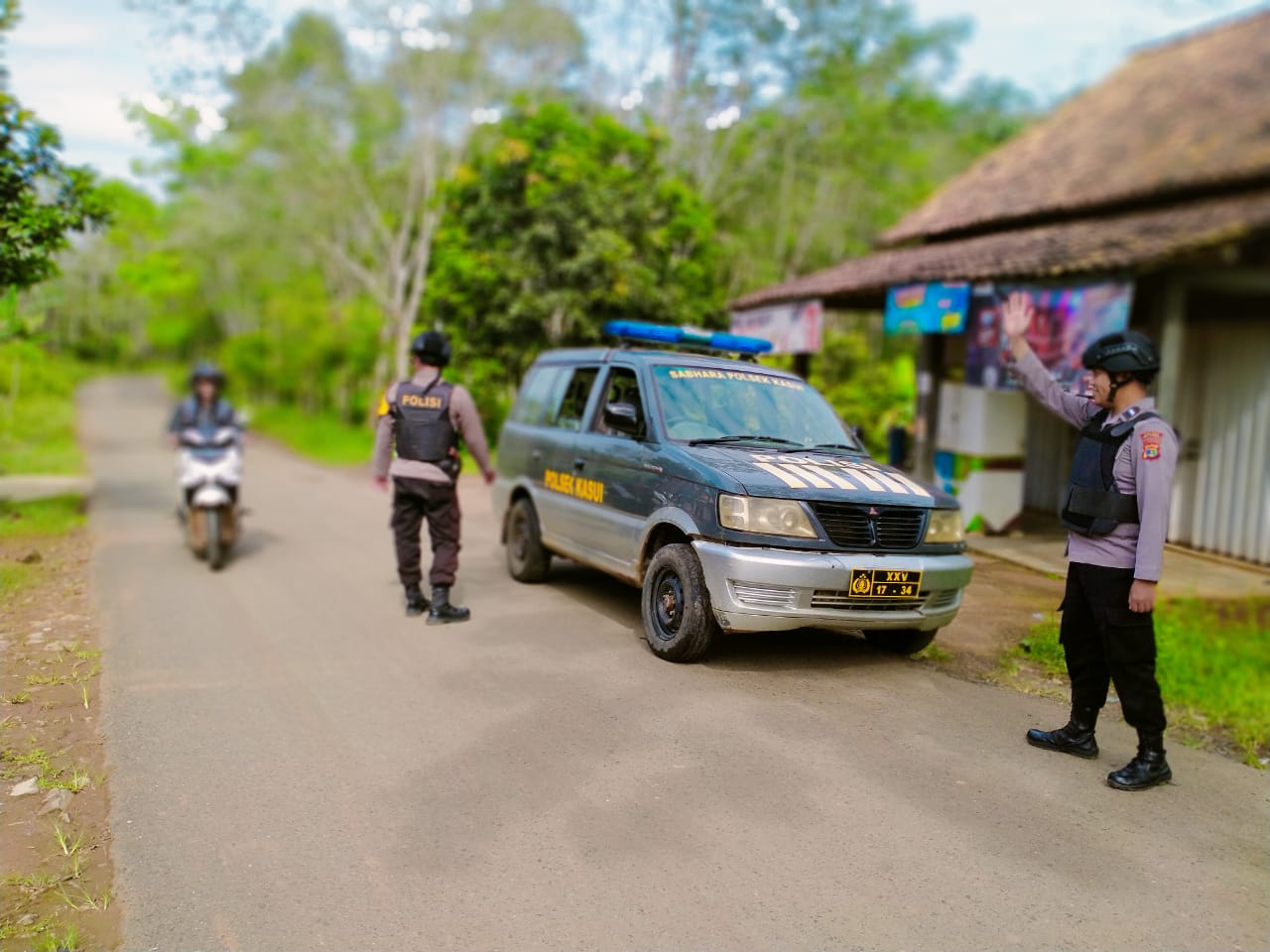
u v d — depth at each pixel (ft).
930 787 12.26
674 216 48.01
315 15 65.00
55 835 10.71
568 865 10.13
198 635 18.51
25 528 29.04
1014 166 47.29
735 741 13.51
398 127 69.62
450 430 19.76
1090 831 11.32
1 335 26.96
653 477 17.78
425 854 10.32
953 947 8.89
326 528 32.30
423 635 18.66
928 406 34.81
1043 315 27.25
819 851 10.54
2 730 13.53
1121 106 47.16
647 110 62.80
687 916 9.24
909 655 18.02
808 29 64.54
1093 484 12.78
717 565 15.60
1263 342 28.63
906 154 77.46
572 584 23.27
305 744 13.21
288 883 9.75
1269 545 28.27
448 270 45.78
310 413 96.78
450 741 13.37
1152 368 12.48
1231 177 31.27
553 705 14.78
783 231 69.26
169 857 10.23
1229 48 47.24
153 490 41.70
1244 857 10.87
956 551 16.90
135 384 147.02
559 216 43.39
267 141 68.85
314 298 84.94
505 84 65.77
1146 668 12.54
